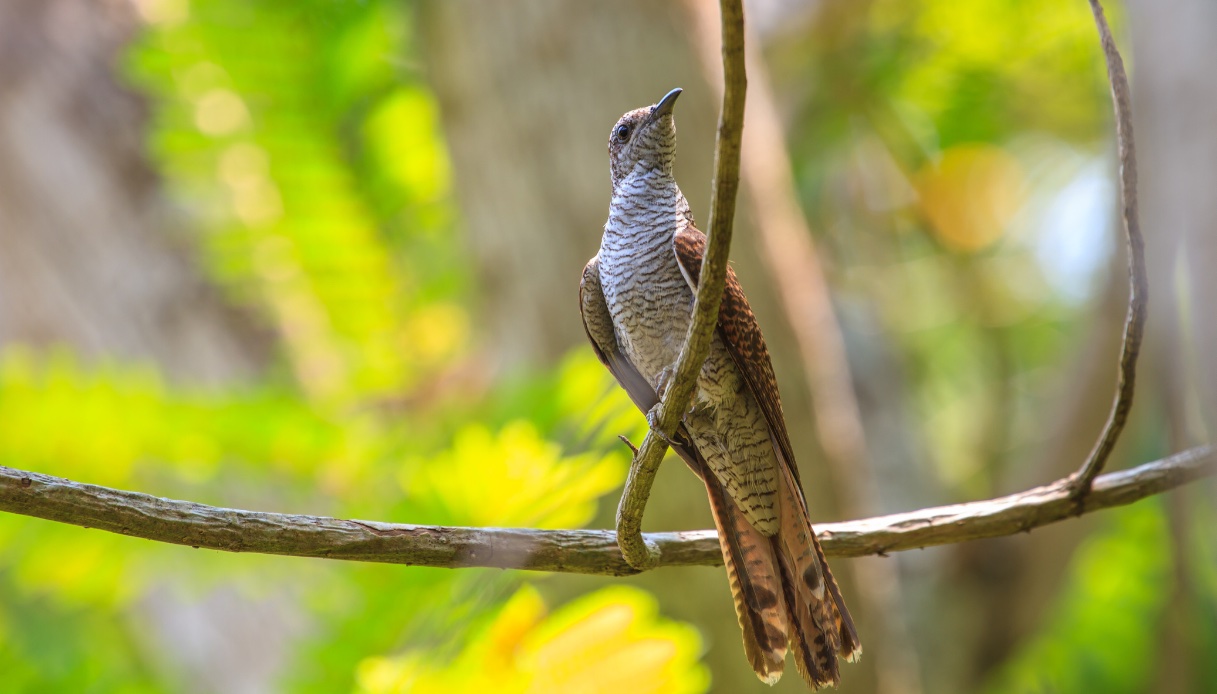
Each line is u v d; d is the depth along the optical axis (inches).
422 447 350.3
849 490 465.1
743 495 303.7
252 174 424.5
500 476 288.7
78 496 208.7
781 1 722.8
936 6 689.0
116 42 533.6
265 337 471.2
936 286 783.1
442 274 482.6
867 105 721.0
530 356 450.6
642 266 309.9
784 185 480.1
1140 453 530.3
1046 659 520.4
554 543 250.7
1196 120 169.5
